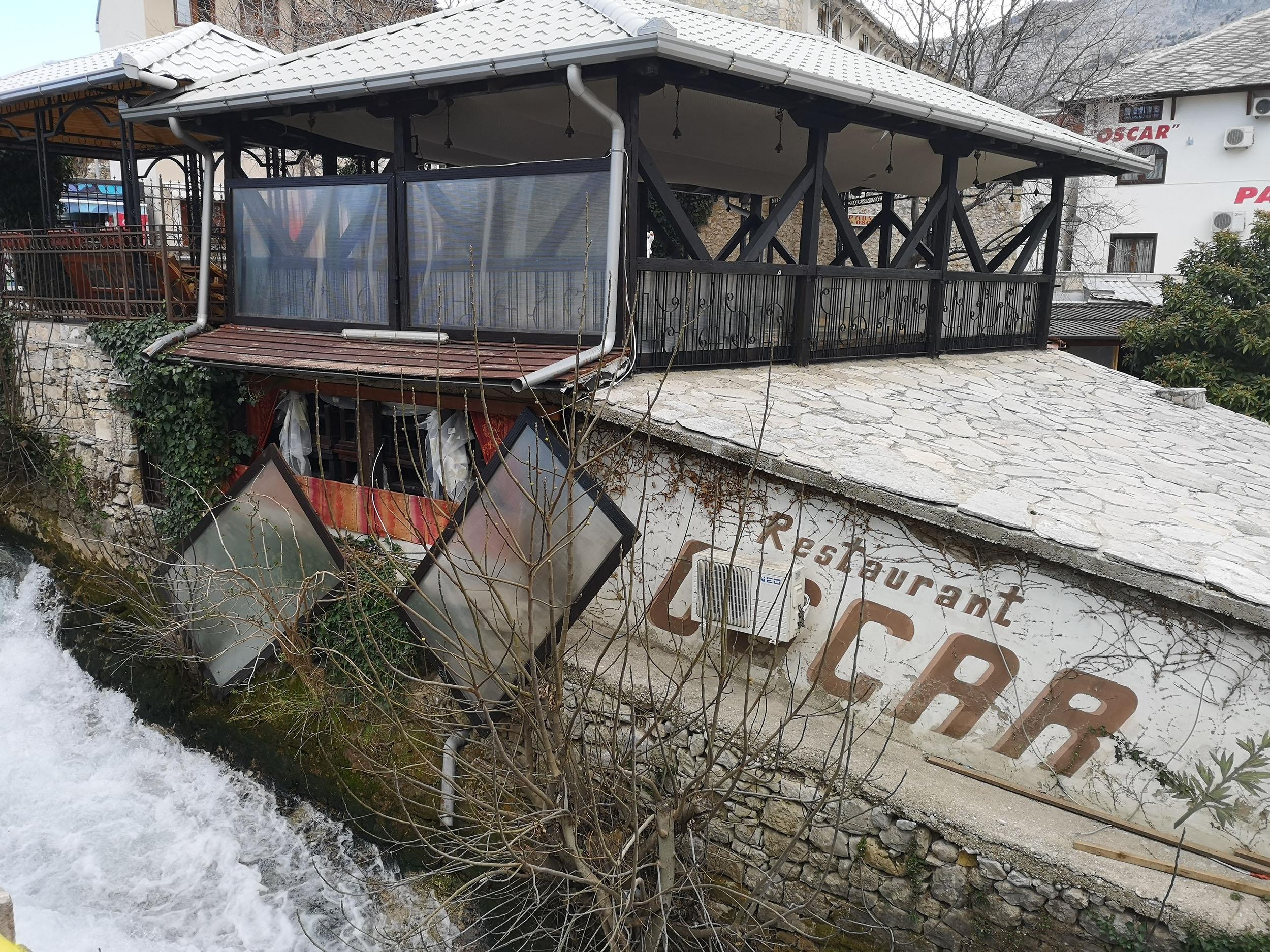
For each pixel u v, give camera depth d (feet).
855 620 18.45
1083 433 25.85
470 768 16.97
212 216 29.43
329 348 25.88
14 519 37.52
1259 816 14.35
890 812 16.24
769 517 19.36
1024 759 16.62
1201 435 28.81
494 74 21.84
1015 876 14.97
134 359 29.78
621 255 22.50
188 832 23.48
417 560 25.30
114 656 29.48
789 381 25.72
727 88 23.48
